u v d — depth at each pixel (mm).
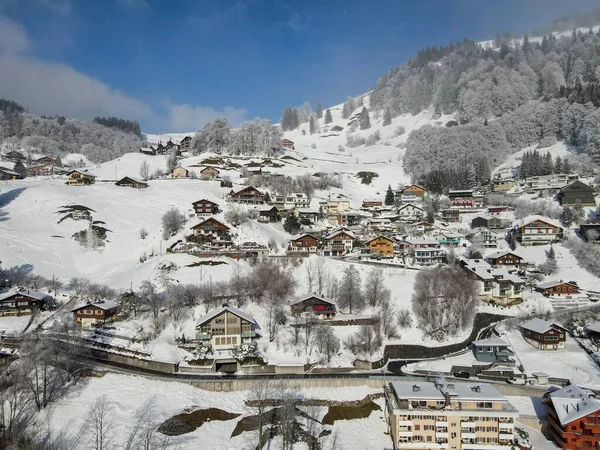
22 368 61375
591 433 54062
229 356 71312
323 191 182625
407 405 55844
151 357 70312
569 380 68625
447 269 102688
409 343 80875
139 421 56438
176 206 145500
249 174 190750
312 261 106000
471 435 53938
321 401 63531
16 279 95250
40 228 122312
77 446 52500
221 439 55719
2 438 52375
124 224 131625
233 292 88000
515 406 63969
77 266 110312
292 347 75312
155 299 83312
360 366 72375
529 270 110625
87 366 67125
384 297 90500
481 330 87188
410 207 157875
